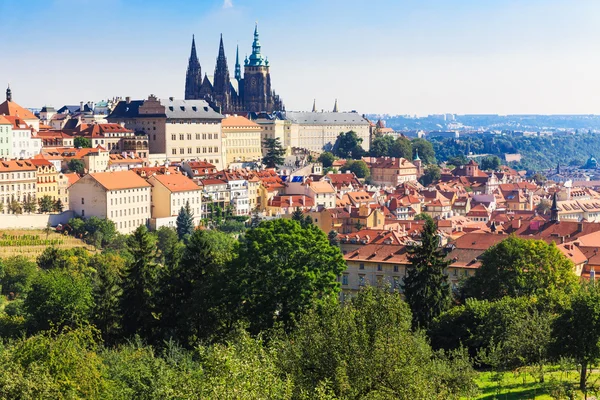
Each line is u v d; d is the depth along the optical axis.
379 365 146.50
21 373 144.62
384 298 159.38
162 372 162.00
